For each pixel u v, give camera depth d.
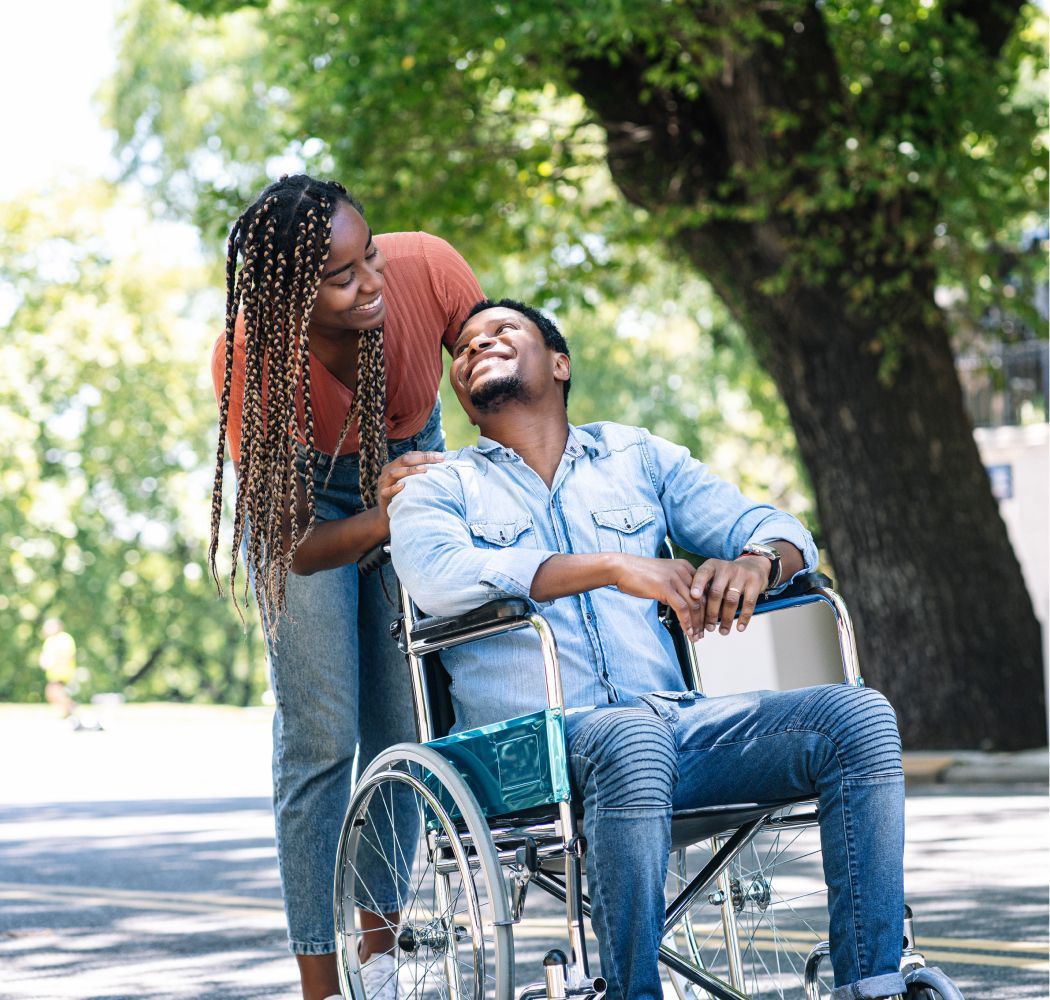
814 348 19.16
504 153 21.00
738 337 33.59
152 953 8.52
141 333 57.88
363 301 5.37
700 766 4.77
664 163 19.44
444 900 5.05
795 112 17.98
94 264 57.50
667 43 17.94
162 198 39.19
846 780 4.56
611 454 5.34
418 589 4.84
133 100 38.62
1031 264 20.42
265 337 5.37
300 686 5.88
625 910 4.38
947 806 14.27
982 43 19.66
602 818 4.42
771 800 4.77
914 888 9.62
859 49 18.83
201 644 65.88
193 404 59.16
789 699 4.73
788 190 18.05
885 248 18.62
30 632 62.00
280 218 5.29
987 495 19.11
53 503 59.34
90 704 65.75
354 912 5.50
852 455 19.06
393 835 5.88
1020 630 18.88
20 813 17.81
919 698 18.77
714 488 5.29
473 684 4.99
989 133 19.06
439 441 6.45
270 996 7.23
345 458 5.95
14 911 10.22
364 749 6.47
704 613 4.73
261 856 12.79
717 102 18.41
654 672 5.05
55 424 58.78
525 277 31.41
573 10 17.22
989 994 6.68
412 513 5.02
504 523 5.11
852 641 4.94
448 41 19.03
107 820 16.52
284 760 5.97
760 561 4.85
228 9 21.52
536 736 4.51
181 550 63.69
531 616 4.54
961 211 19.33
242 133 36.84
